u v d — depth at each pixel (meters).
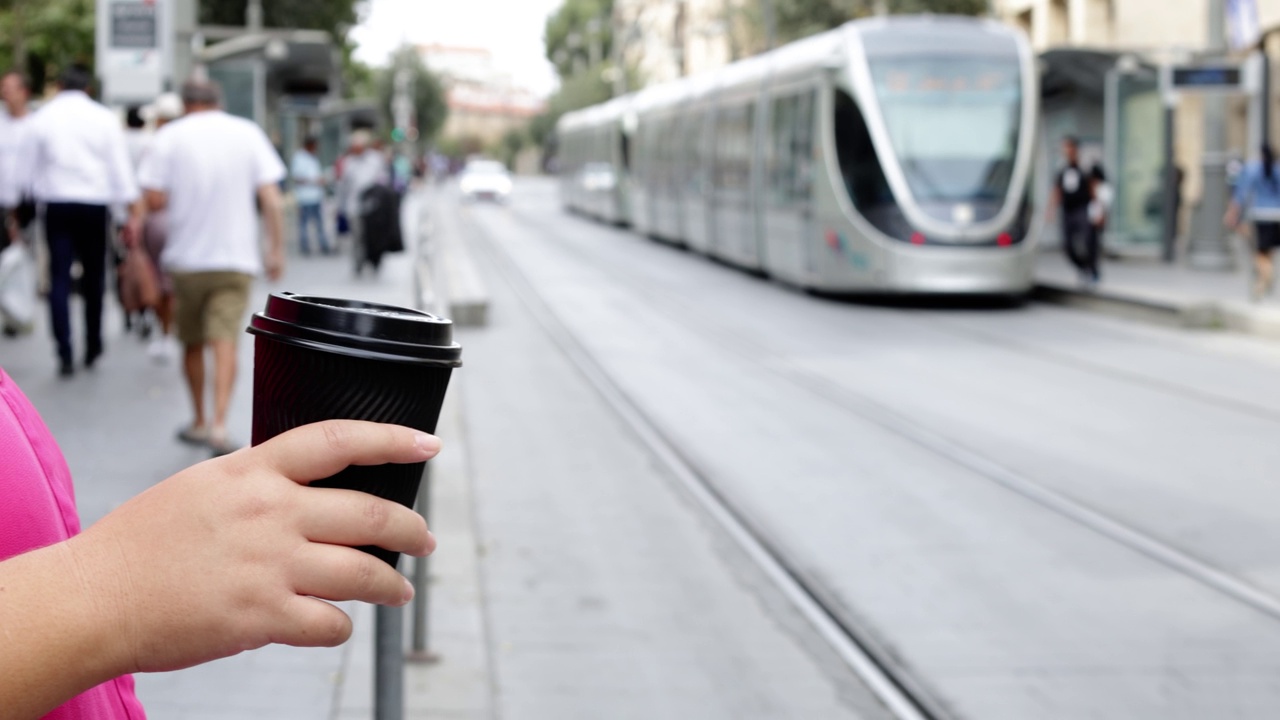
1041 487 7.86
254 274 7.63
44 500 0.93
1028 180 18.14
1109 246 23.88
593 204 44.69
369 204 19.52
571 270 24.64
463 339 14.65
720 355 13.55
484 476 8.13
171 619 0.76
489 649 5.15
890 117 18.11
